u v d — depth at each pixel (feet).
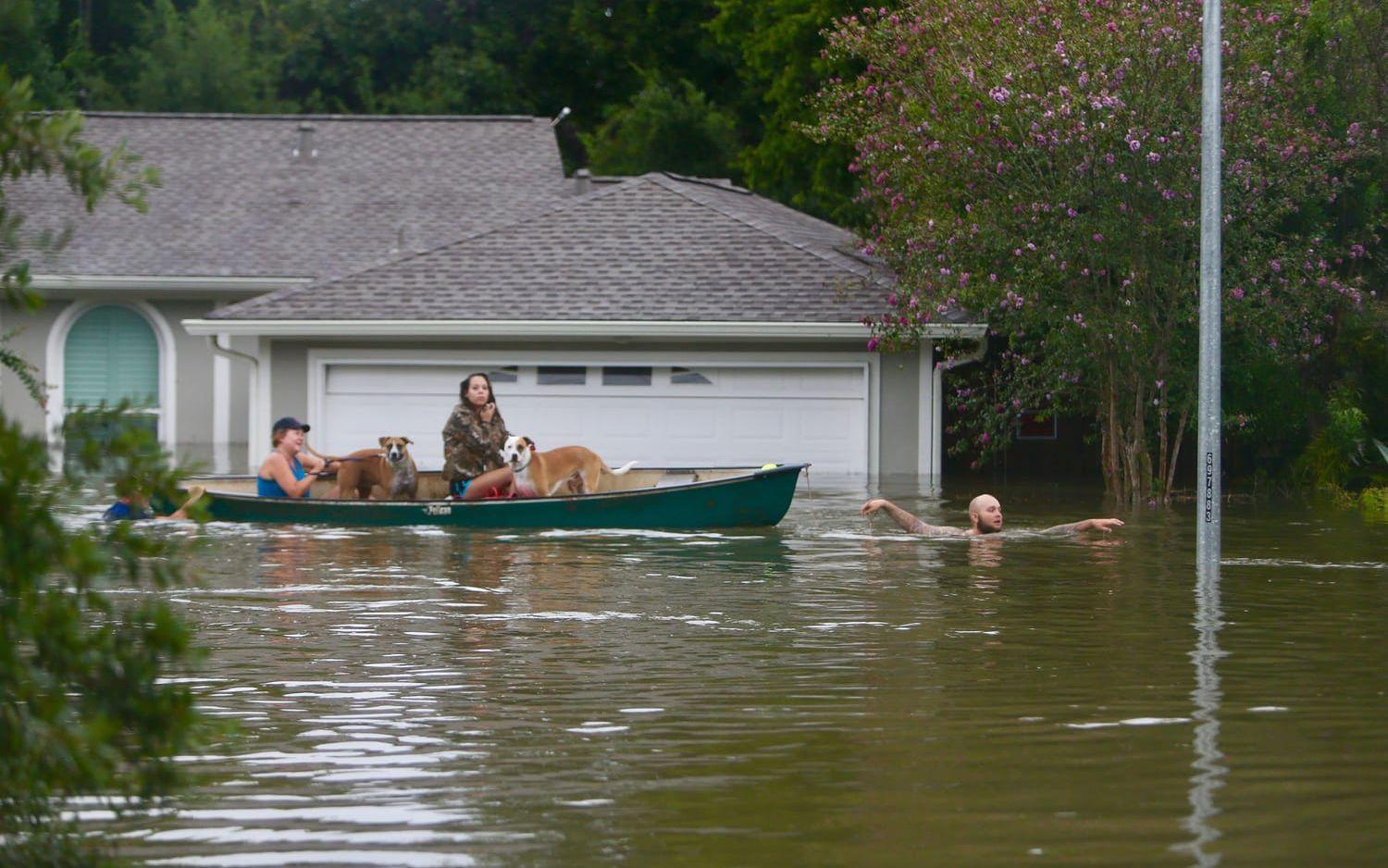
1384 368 121.90
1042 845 24.50
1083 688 37.04
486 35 258.78
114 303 161.79
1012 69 102.27
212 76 245.04
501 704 35.42
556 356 123.34
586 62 262.67
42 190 167.22
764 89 238.48
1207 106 66.64
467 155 184.14
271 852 24.30
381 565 62.59
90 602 18.17
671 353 123.13
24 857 19.56
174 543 18.90
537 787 28.19
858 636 45.09
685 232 131.44
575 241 130.62
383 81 266.57
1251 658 41.22
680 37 254.88
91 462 18.31
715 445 123.24
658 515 78.07
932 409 121.80
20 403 157.28
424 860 23.94
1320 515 89.86
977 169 106.42
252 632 45.68
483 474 85.20
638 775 28.99
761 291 123.44
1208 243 65.36
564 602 51.96
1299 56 109.50
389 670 39.70
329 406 123.65
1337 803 26.78
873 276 123.03
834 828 25.46
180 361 162.61
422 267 127.75
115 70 253.85
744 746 31.30
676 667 40.09
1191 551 69.05
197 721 18.53
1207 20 66.64
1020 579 58.34
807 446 122.83
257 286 160.86
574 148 258.78
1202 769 29.19
